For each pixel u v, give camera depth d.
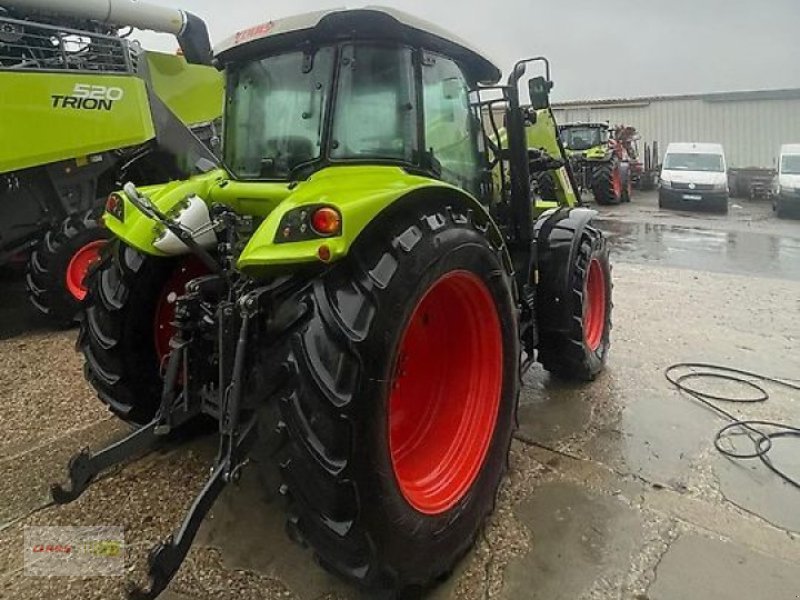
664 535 2.20
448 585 1.96
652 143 24.66
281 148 2.25
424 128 2.24
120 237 2.47
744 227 12.12
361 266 1.71
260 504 2.39
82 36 4.78
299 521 1.66
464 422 2.22
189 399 2.09
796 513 2.33
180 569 2.02
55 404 3.38
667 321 5.00
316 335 1.62
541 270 3.28
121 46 5.06
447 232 1.89
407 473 2.05
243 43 2.25
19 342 4.65
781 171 14.59
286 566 2.05
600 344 3.76
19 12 4.82
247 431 1.68
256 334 1.71
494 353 2.24
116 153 5.23
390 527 1.69
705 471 2.64
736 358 4.10
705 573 2.00
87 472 1.89
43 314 4.94
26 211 4.84
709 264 7.86
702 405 3.33
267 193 2.12
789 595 1.90
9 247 4.89
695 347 4.33
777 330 4.76
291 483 1.61
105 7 5.25
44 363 4.12
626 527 2.25
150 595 1.52
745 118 22.97
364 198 1.70
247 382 1.69
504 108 3.05
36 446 2.87
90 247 4.99
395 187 1.81
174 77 5.98
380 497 1.66
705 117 23.66
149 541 2.17
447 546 1.93
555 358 3.43
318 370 1.60
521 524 2.28
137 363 2.59
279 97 2.26
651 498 2.44
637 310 5.35
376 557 1.67
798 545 2.14
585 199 17.91
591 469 2.66
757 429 3.03
